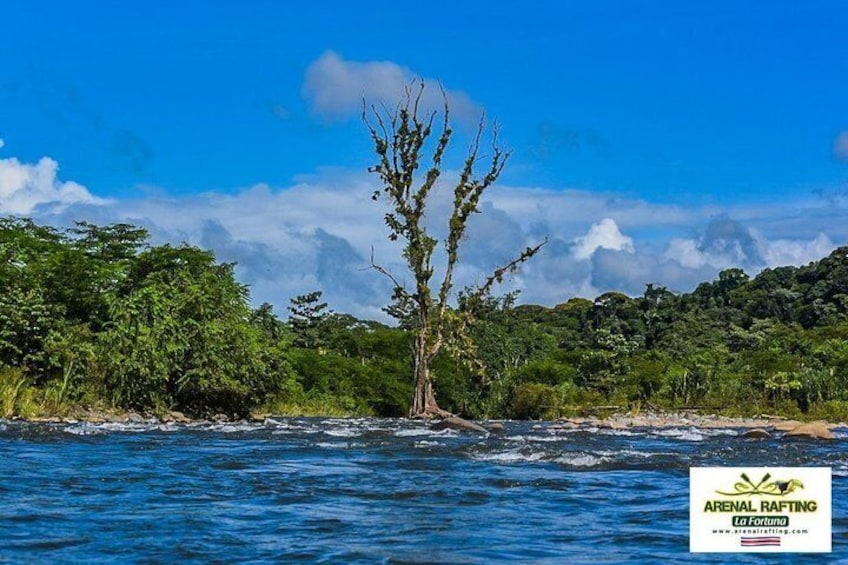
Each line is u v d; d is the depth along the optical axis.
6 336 34.72
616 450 19.98
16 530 8.52
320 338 93.19
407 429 29.80
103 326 37.88
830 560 7.58
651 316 126.75
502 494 11.75
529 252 52.91
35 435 22.25
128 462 15.61
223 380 37.50
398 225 52.84
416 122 52.34
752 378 67.44
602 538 8.59
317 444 20.94
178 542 8.07
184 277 42.66
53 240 54.06
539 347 98.31
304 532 8.72
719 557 7.69
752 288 142.88
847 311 123.00
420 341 52.97
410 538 8.47
